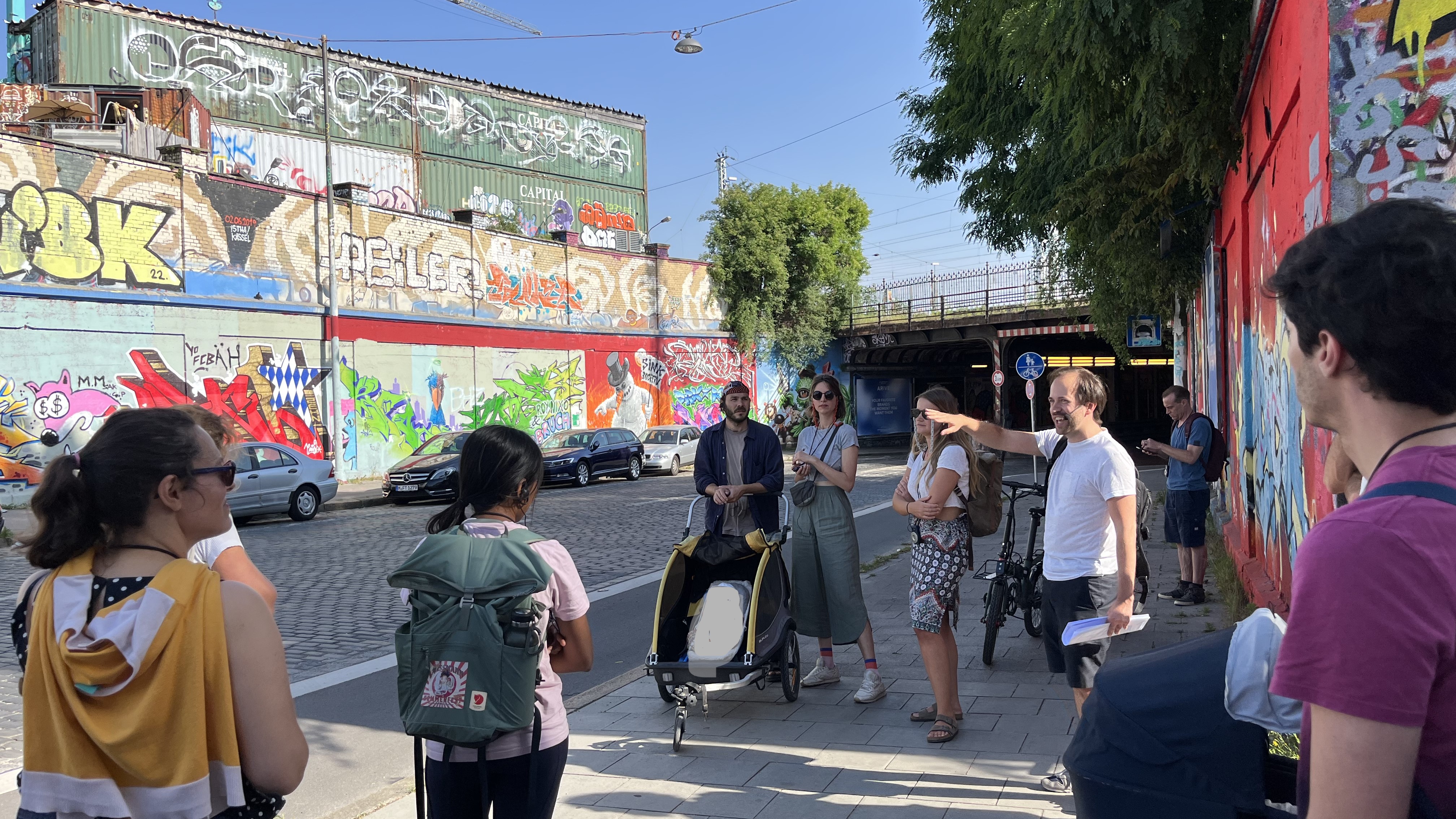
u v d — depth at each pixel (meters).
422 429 26.27
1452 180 4.02
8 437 17.59
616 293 33.31
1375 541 1.20
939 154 17.83
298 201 23.20
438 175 35.22
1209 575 9.72
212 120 29.44
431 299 26.78
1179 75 8.03
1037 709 5.71
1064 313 33.78
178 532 1.90
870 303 41.50
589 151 40.38
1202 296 15.10
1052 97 9.33
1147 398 50.75
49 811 1.73
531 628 2.60
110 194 19.30
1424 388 1.25
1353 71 4.18
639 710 6.02
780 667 5.88
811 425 6.51
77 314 18.66
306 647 8.05
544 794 2.73
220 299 21.09
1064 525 4.34
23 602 1.88
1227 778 1.76
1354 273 1.28
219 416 2.83
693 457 30.14
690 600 6.12
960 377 49.09
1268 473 7.43
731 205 37.81
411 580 2.67
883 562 11.69
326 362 23.64
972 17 12.18
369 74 33.38
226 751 1.75
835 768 4.84
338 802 4.79
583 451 24.70
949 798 4.39
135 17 27.92
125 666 1.70
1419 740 1.17
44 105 21.72
